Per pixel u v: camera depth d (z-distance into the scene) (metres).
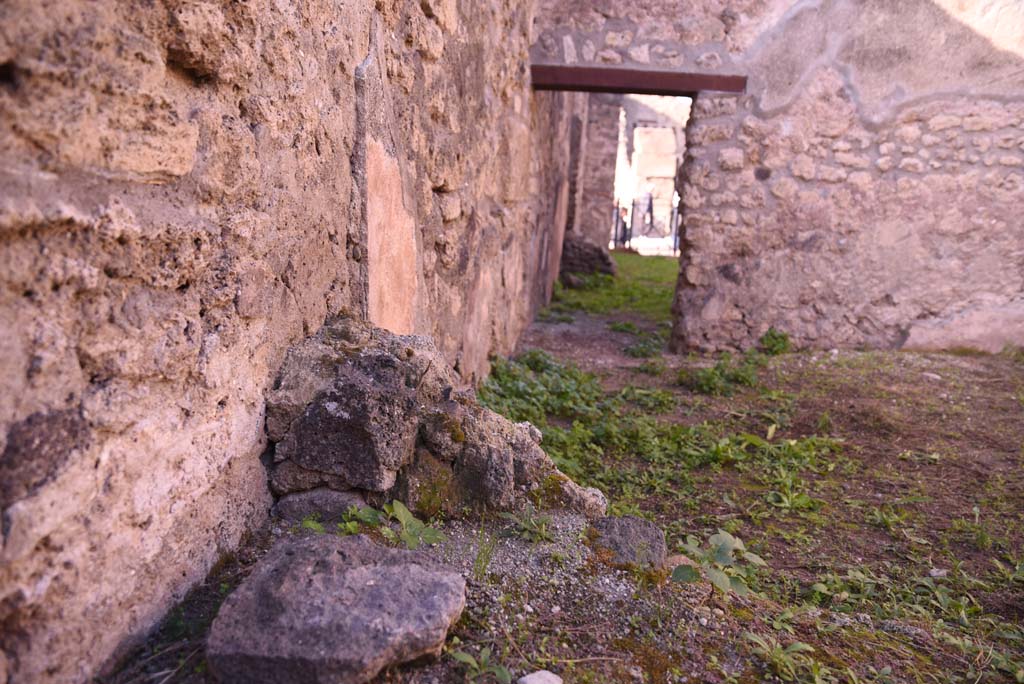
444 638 1.70
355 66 2.65
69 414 1.37
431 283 3.79
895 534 3.42
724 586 2.10
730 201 6.73
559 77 6.75
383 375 2.29
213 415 1.88
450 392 2.44
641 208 22.58
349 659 1.50
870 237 6.66
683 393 5.71
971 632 2.59
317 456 2.19
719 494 3.85
